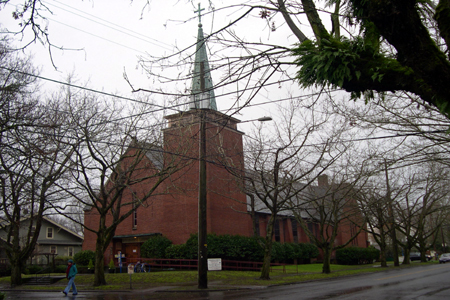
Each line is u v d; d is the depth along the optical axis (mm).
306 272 32406
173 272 26953
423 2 6418
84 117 19562
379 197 34219
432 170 25422
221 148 23484
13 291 21984
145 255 32688
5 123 13031
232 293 17250
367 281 22219
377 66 5812
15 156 14430
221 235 31656
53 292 20297
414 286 18062
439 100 5191
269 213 42844
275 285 21359
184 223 32625
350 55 5883
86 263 35969
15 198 20062
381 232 41844
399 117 12609
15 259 25406
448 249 84250
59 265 40844
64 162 19141
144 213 35125
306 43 6535
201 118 14922
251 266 32188
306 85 6496
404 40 5160
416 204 45219
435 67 5059
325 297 14234
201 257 20125
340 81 5887
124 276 25203
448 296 13930
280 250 38562
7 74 15602
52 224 48188
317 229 52844
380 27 5277
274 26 7027
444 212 51406
